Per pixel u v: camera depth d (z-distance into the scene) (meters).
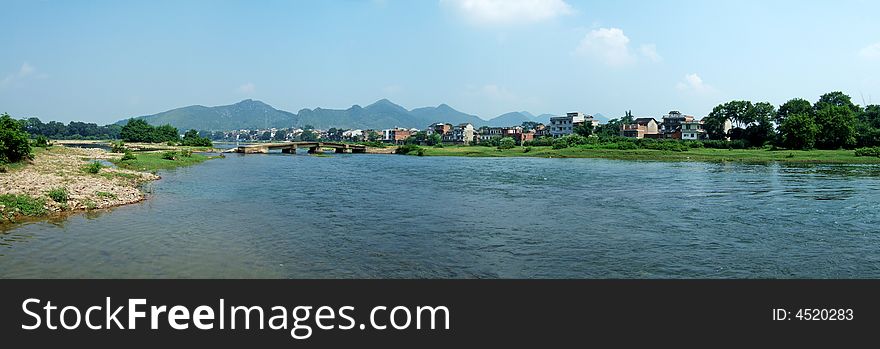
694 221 25.97
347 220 26.12
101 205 28.27
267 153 127.38
